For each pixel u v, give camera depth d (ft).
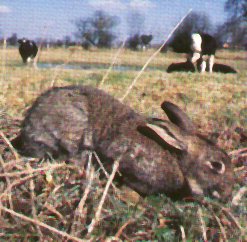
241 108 3.46
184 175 1.98
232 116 3.12
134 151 2.02
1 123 2.51
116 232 1.70
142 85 4.27
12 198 1.77
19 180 1.83
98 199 1.82
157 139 2.05
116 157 2.03
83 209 1.75
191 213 1.80
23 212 1.75
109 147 2.06
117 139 2.06
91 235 1.65
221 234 1.72
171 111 2.14
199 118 3.04
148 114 2.94
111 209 1.78
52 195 1.80
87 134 2.12
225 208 1.84
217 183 1.96
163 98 3.67
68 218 1.72
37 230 1.63
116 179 2.04
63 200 1.79
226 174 1.98
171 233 1.71
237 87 4.47
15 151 2.09
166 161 2.01
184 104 3.49
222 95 3.99
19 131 2.35
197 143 2.02
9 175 1.84
